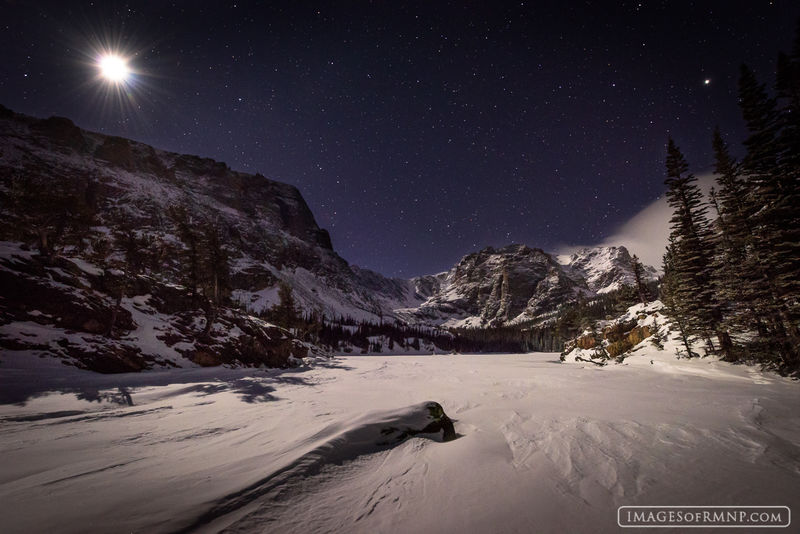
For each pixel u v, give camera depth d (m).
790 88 16.38
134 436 6.34
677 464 4.55
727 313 19.67
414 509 3.43
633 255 42.94
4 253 21.11
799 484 3.86
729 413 7.87
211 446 5.57
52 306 19.77
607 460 4.71
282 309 54.97
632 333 30.73
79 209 25.62
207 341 26.95
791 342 15.27
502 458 4.89
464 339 178.12
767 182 16.34
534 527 3.04
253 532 2.81
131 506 3.04
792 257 15.04
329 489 3.82
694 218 23.44
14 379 13.20
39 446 5.62
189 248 33.75
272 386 15.07
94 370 17.62
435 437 6.14
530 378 18.62
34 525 2.66
